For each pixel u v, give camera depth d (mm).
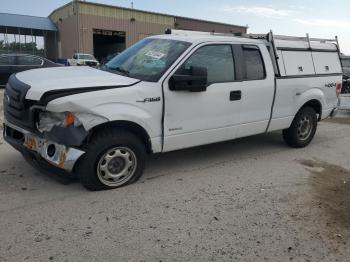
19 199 4305
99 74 4859
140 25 41594
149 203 4344
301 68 6703
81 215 3980
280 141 7523
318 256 3449
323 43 7316
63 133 4145
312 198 4707
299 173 5648
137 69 5039
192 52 5094
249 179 5289
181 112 4980
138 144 4699
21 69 15828
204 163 5898
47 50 44719
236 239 3658
